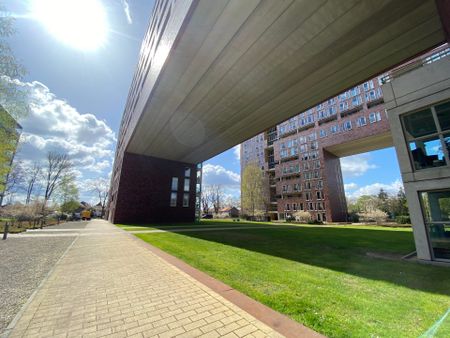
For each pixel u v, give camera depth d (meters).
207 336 2.69
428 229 7.15
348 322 3.05
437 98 7.19
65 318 3.16
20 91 9.21
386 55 12.46
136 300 3.84
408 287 4.52
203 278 5.13
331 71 13.86
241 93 16.33
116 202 27.12
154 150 28.61
